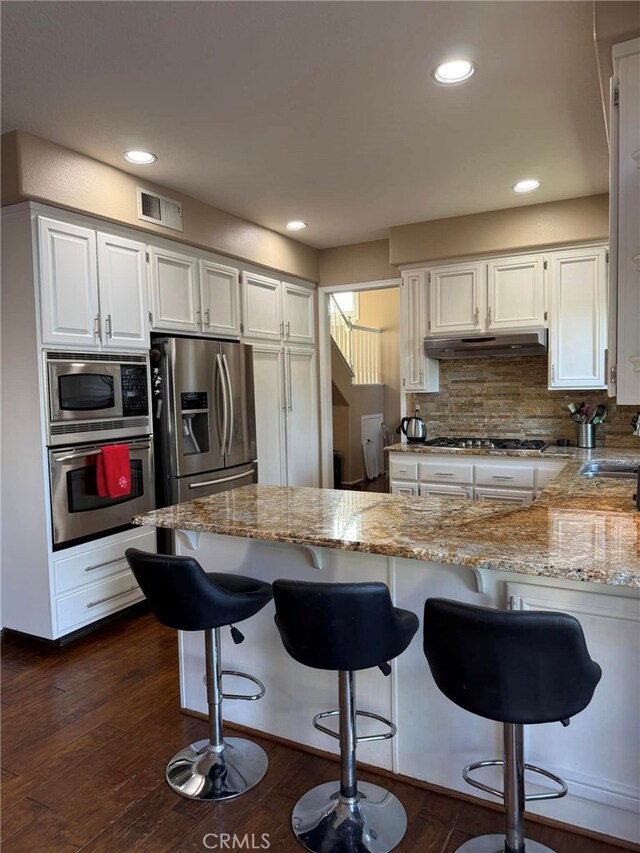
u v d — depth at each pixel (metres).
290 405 4.80
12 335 2.85
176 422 3.45
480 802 1.82
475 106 2.53
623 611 1.58
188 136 2.75
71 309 2.92
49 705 2.44
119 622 3.29
